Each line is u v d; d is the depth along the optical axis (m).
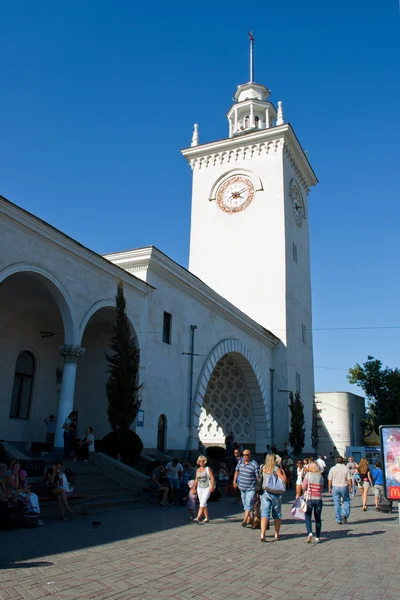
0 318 20.27
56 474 12.55
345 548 10.14
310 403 40.69
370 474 18.33
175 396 24.17
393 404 55.91
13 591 6.21
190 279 25.91
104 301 19.67
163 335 23.94
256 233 39.53
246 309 38.28
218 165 42.75
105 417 22.88
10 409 20.77
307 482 10.95
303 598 6.45
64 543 9.28
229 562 8.37
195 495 13.20
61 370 23.25
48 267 17.05
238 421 35.69
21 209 15.62
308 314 42.91
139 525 11.85
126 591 6.43
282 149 40.41
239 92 47.69
